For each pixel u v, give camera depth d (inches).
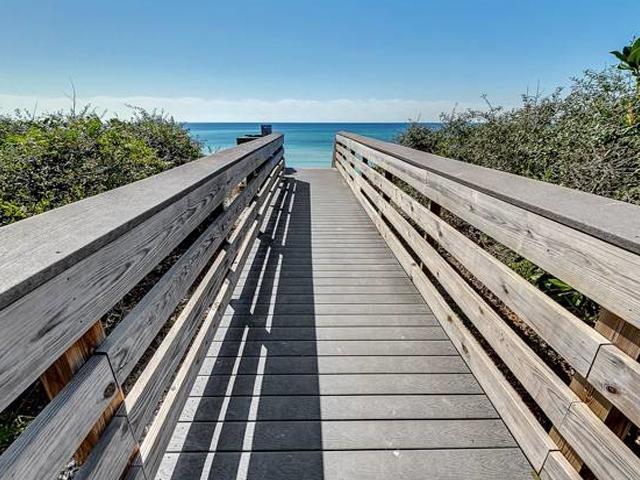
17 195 69.8
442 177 67.2
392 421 49.4
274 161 177.3
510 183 47.3
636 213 31.4
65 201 74.7
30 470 18.7
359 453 44.8
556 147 83.5
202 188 52.7
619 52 72.1
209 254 58.7
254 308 79.3
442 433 47.6
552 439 38.9
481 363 54.2
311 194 200.4
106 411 28.0
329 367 60.2
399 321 74.6
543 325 37.8
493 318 50.0
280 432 47.5
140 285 88.5
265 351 64.3
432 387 55.9
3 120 111.1
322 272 98.4
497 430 48.1
